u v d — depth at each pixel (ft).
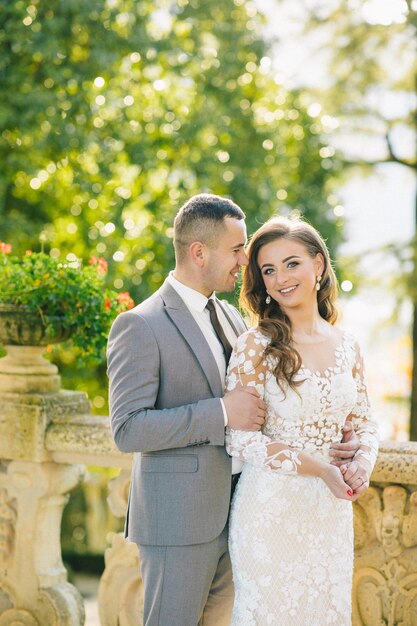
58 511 11.81
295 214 9.16
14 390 11.53
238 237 8.71
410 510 9.89
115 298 11.39
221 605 9.32
